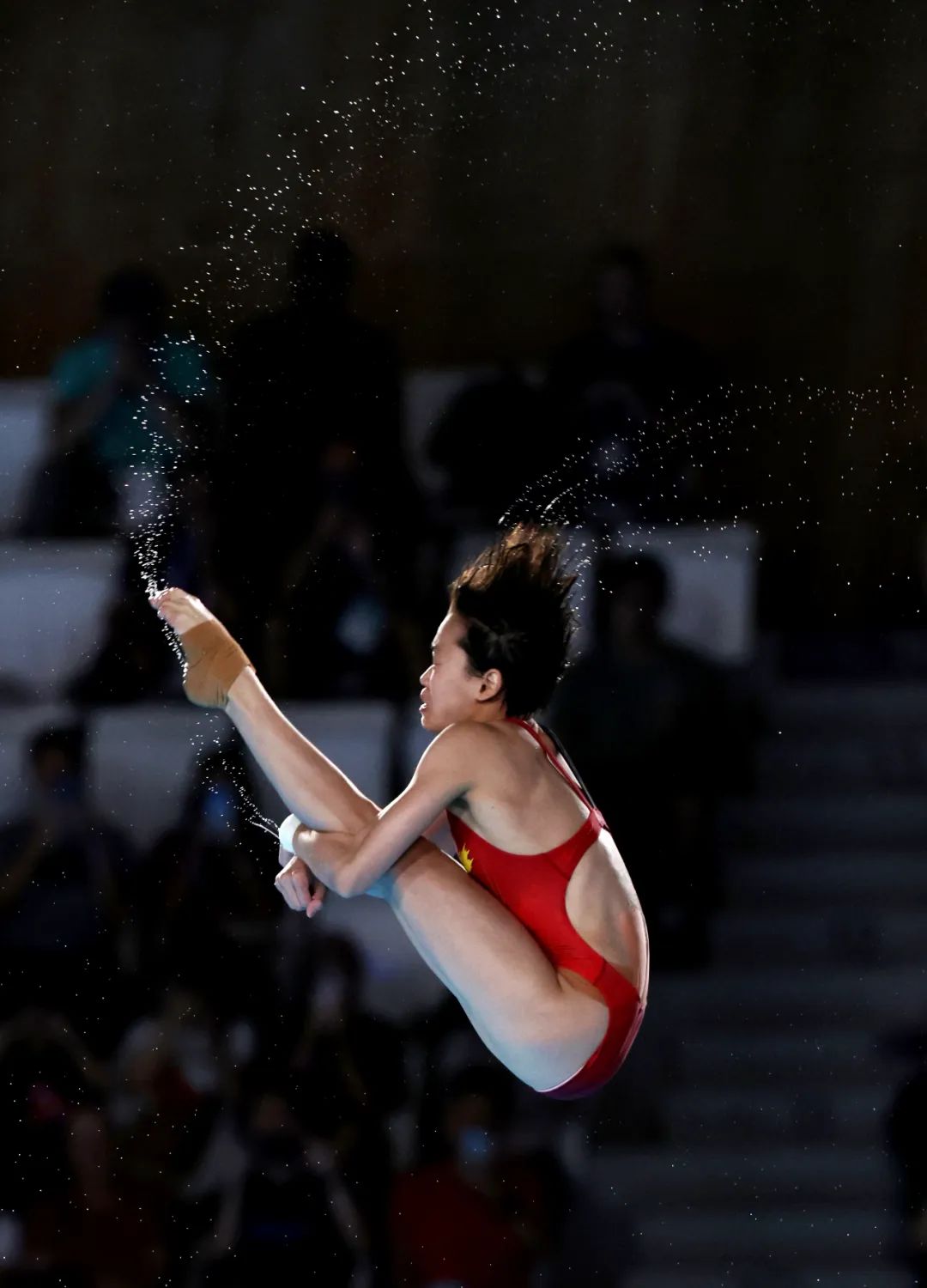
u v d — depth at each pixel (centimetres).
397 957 2136
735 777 2305
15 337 2641
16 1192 1956
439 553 2403
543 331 2689
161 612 1123
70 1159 1980
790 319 2688
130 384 2452
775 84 2719
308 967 2095
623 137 2727
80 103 2692
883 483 2605
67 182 2672
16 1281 1897
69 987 2097
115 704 2303
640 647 2302
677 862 2228
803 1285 1969
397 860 1072
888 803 2289
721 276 2705
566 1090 1080
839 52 2709
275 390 2448
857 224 2700
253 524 2395
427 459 2462
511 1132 1980
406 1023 2091
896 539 2580
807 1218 2012
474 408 2472
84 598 2361
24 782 2266
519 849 1077
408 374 2608
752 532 2461
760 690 2388
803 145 2712
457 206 2708
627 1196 2030
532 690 1117
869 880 2248
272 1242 1922
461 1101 1961
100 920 2142
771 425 2611
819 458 2611
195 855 2167
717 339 2694
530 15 2733
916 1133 2017
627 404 2489
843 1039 2141
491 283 2694
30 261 2659
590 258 2703
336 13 2711
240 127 2702
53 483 2419
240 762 2219
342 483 2416
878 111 2705
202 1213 1944
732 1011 2162
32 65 2691
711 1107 2094
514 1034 1056
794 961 2194
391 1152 1983
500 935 1057
